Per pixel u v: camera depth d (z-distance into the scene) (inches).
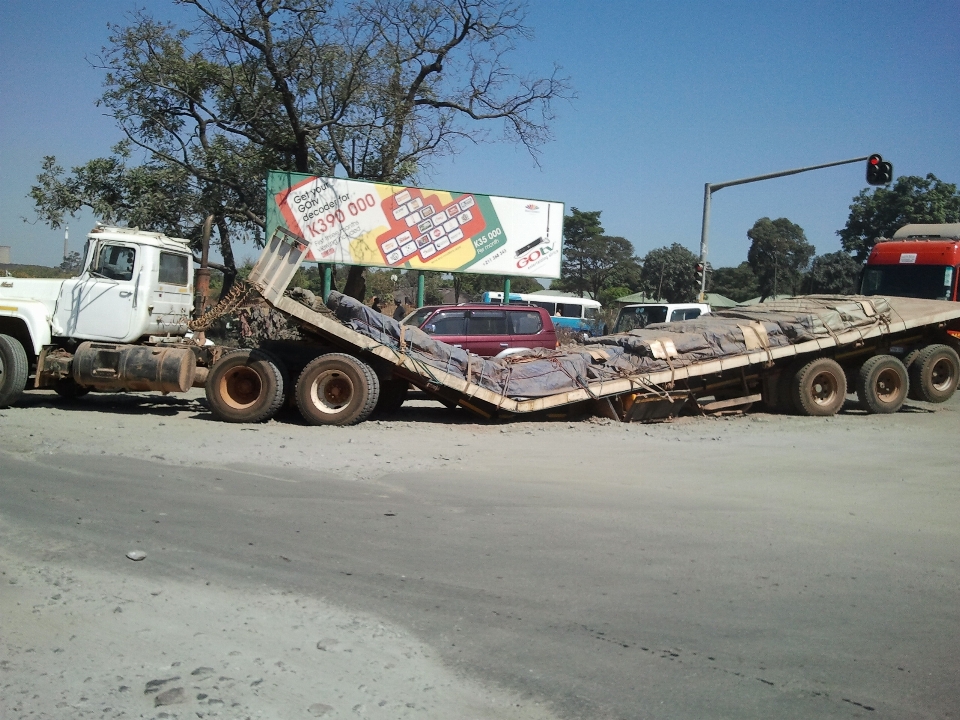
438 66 1007.6
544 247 889.5
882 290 749.3
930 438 463.8
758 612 195.2
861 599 204.8
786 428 496.1
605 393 495.5
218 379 476.7
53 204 933.2
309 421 469.4
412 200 845.8
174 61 967.0
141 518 258.7
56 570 211.0
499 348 625.3
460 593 203.3
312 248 818.2
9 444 363.6
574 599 200.7
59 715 141.2
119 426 437.4
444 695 153.3
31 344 494.3
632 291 2262.6
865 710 150.4
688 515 278.5
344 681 157.5
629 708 149.7
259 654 167.8
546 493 305.7
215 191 960.9
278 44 950.4
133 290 489.4
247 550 231.9
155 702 146.6
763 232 1918.1
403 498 293.3
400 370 486.3
